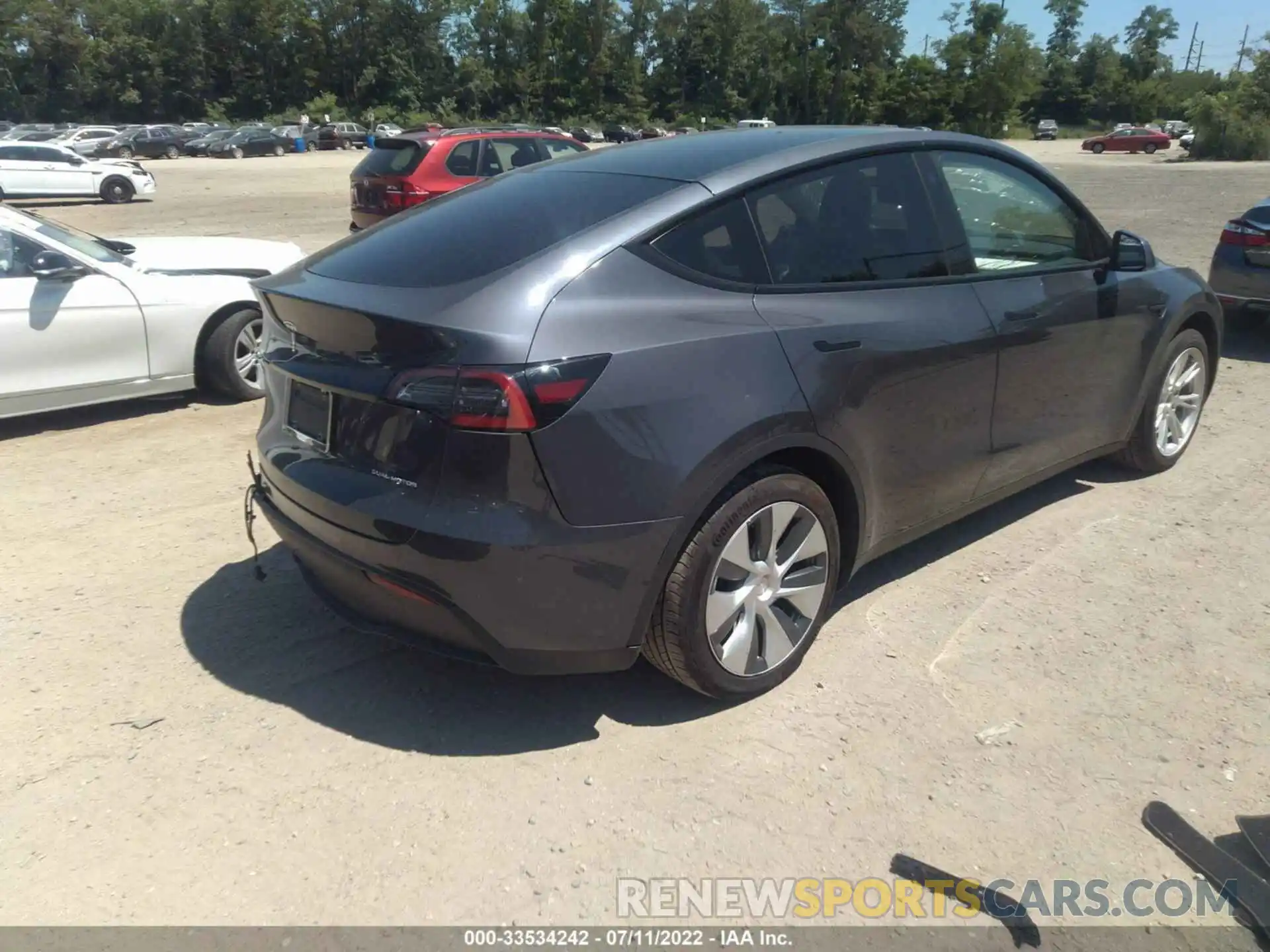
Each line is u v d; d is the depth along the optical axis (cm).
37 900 248
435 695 332
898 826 270
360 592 298
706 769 293
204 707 326
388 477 277
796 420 302
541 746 305
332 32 9250
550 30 9338
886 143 360
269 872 257
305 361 305
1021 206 403
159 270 659
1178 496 484
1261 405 641
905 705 320
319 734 312
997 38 8606
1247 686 327
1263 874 253
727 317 297
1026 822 271
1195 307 486
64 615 384
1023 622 369
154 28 8762
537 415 260
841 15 9025
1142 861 257
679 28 9488
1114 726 308
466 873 256
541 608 274
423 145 1188
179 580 413
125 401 686
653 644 301
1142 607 378
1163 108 10500
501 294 271
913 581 402
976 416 373
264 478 344
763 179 322
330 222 1859
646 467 275
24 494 509
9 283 583
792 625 330
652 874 255
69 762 299
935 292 355
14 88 8375
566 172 350
